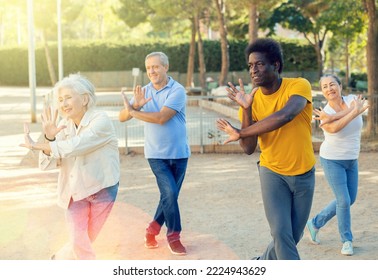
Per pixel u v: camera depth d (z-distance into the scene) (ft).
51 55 168.14
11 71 174.70
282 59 15.20
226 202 28.50
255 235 22.82
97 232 16.16
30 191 30.22
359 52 153.79
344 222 20.59
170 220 20.10
